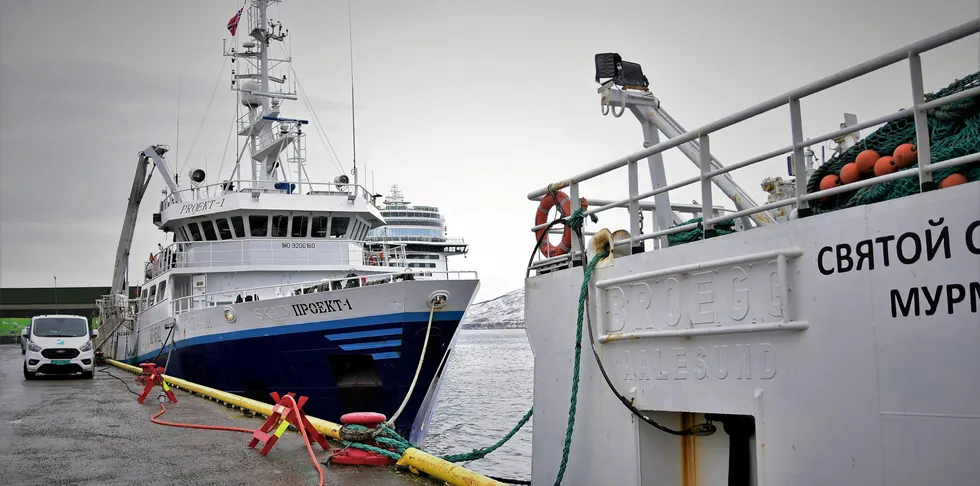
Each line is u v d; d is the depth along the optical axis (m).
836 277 4.96
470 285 14.59
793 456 5.22
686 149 9.06
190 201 19.95
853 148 5.69
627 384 6.76
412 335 14.50
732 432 6.03
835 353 4.95
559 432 7.85
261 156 21.47
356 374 15.27
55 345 22.00
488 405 32.62
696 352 6.04
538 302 8.36
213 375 17.67
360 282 14.92
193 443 9.73
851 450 4.86
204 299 18.94
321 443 8.98
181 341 18.84
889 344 4.64
